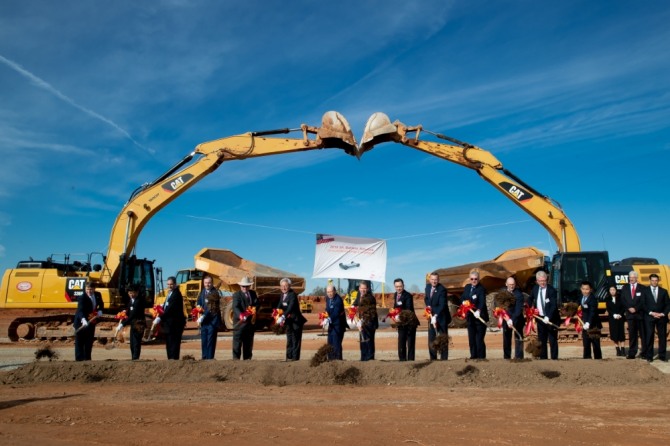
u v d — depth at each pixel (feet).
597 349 39.22
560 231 66.13
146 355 51.85
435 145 70.44
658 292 41.78
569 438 18.70
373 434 19.34
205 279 41.57
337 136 65.87
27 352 54.90
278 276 81.46
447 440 18.45
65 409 24.59
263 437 18.97
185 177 69.15
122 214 68.64
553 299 37.14
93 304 41.22
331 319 38.60
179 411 23.90
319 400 26.71
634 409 23.84
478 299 37.45
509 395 27.73
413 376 32.17
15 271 67.31
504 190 68.80
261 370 33.45
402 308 38.73
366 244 83.10
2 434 19.86
